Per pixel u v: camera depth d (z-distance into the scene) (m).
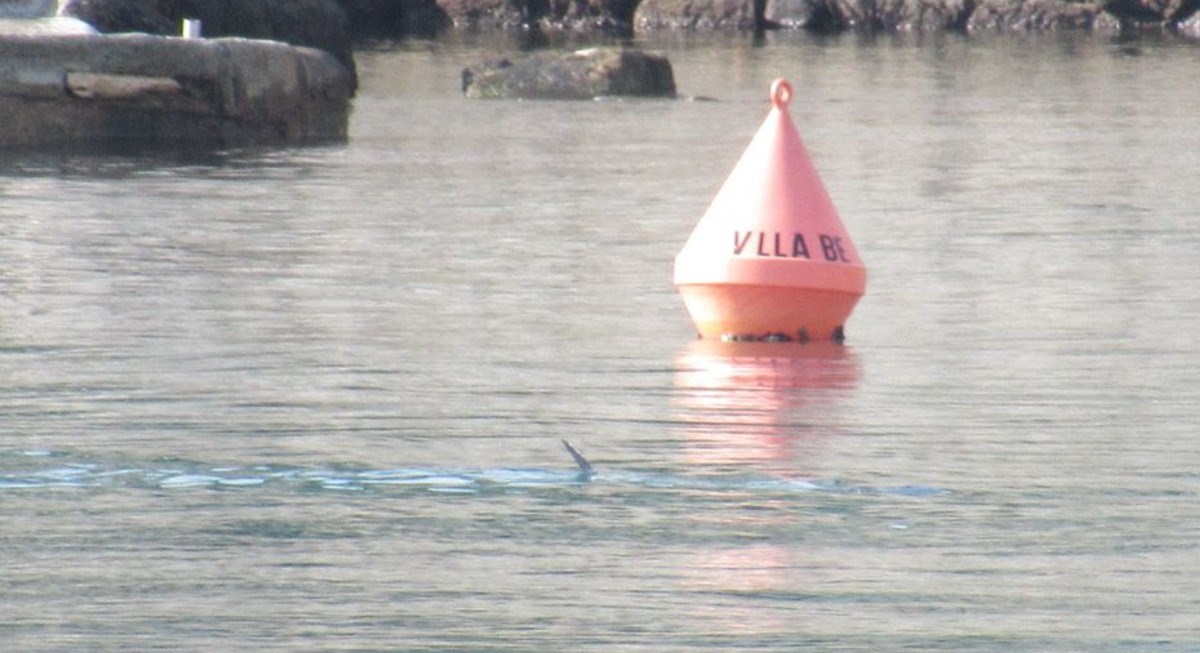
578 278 43.56
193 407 30.12
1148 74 123.31
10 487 25.52
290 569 22.38
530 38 160.88
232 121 74.94
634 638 20.19
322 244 47.91
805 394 31.58
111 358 33.72
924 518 24.45
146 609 21.00
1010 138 81.06
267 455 27.33
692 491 25.64
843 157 72.75
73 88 71.38
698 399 31.12
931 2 176.12
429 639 20.19
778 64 131.38
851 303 36.56
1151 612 21.03
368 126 83.62
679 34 168.75
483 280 43.00
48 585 21.72
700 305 36.59
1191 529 24.03
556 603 21.25
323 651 19.86
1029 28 175.25
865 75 121.88
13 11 83.69
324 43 109.31
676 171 67.00
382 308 39.25
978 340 36.47
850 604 21.22
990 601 21.36
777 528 24.03
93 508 24.69
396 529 23.92
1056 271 45.00
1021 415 30.16
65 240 47.31
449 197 58.41
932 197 60.03
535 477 26.33
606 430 28.94
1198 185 63.69
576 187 61.72
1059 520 24.39
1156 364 34.16
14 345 34.66
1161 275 44.44
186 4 111.44
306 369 33.09
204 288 41.12
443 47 145.88
